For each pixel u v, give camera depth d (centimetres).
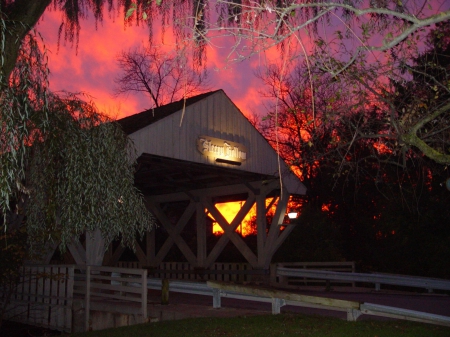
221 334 746
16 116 712
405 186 1816
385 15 753
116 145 1040
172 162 1433
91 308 1052
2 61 634
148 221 1091
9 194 676
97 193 965
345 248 2419
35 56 784
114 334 806
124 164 1052
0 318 1089
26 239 1057
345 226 2478
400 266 1978
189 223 2672
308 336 706
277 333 731
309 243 1992
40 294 1151
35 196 932
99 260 1180
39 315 1143
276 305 898
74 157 928
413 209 1636
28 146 893
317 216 2061
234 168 1575
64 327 1078
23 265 1154
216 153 1512
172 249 2475
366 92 874
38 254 1112
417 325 785
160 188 2023
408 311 763
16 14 740
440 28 954
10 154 660
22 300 1188
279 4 639
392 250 1994
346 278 1531
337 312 980
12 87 728
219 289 1002
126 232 1048
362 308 783
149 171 1652
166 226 2058
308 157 1465
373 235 2239
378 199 2302
